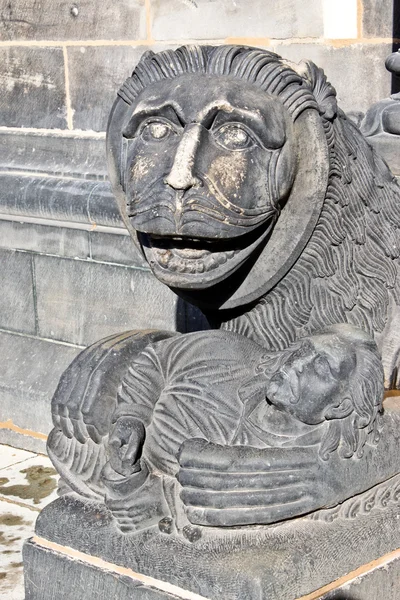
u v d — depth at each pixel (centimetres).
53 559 391
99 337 577
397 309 422
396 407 395
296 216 380
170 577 362
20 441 602
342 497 367
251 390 373
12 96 612
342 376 362
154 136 367
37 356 602
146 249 387
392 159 439
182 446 363
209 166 357
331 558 364
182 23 543
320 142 373
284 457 358
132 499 372
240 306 400
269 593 346
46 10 588
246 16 526
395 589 385
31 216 591
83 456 394
